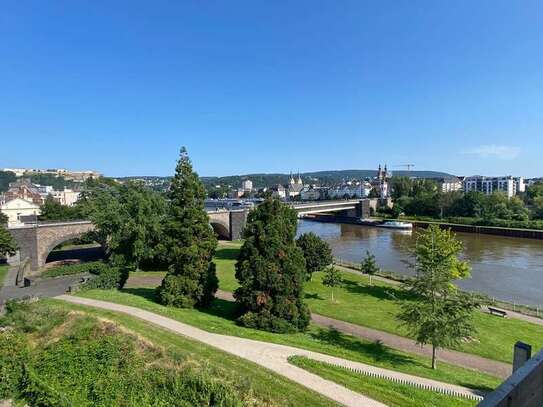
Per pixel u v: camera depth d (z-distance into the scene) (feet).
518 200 424.46
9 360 55.21
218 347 64.44
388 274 177.06
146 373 50.55
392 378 62.69
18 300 92.43
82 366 52.60
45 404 47.47
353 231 405.18
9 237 166.30
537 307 138.92
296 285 92.63
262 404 44.62
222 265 185.57
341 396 49.49
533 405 18.63
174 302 98.02
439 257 93.20
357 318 113.29
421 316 80.64
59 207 303.07
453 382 68.23
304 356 65.16
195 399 44.83
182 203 105.60
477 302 87.56
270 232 93.15
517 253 257.14
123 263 168.35
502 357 89.40
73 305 85.66
